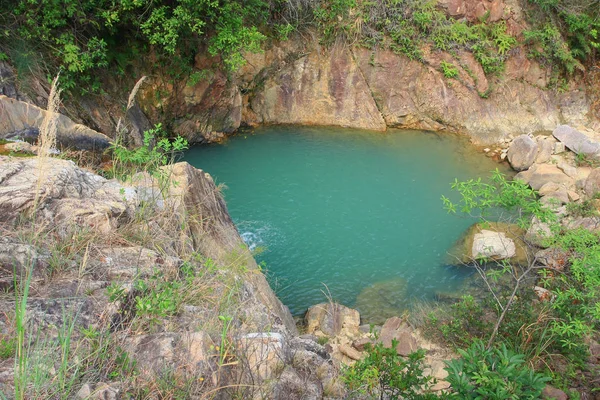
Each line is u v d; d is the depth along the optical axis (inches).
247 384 138.6
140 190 232.5
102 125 453.1
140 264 181.9
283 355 154.0
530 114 620.4
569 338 266.8
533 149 535.8
